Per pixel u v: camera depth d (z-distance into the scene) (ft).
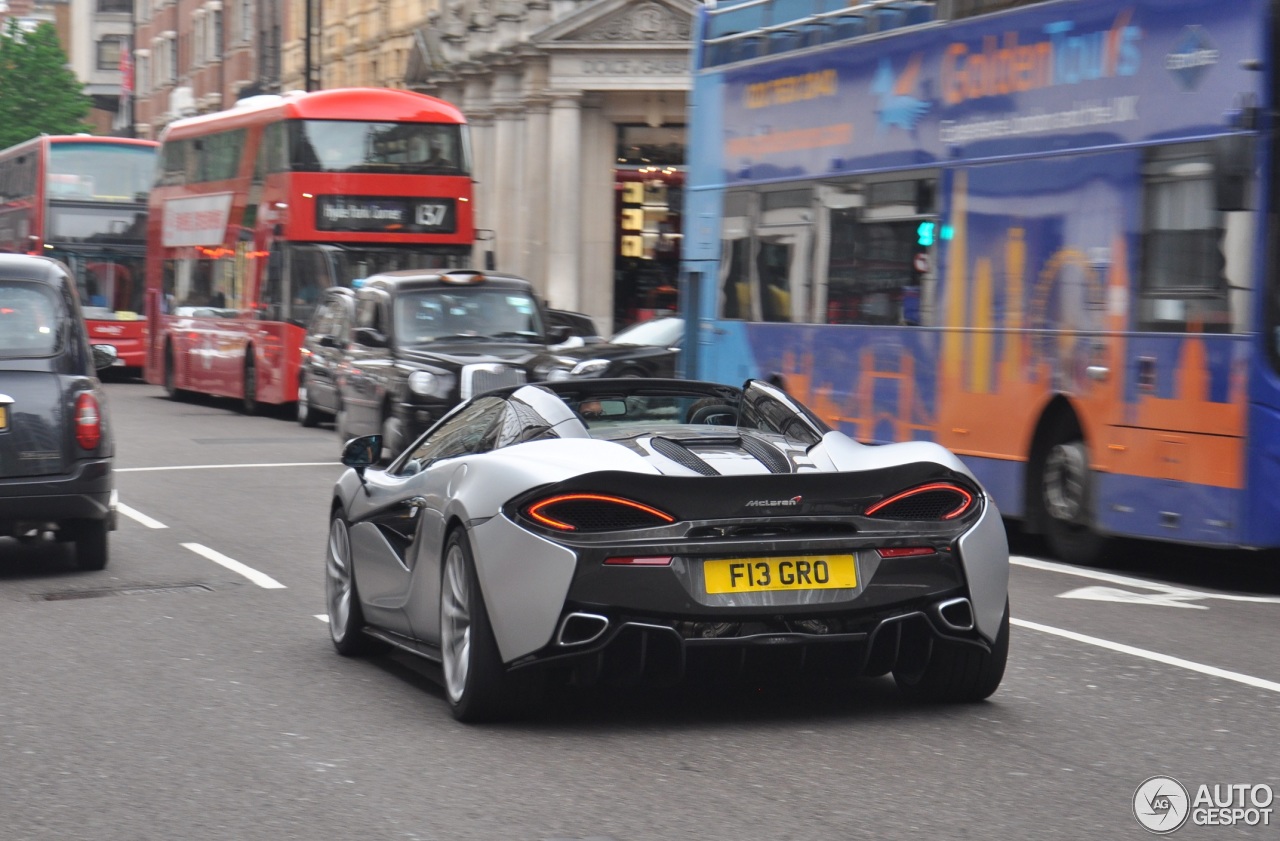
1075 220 44.14
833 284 55.31
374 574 29.96
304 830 20.13
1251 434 38.58
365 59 211.41
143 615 36.86
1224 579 42.63
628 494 23.94
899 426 51.70
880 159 52.80
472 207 99.71
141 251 147.13
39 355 42.34
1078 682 28.63
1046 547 48.98
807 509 24.22
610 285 153.48
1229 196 38.06
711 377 62.90
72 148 146.10
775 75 59.06
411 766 23.12
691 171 64.95
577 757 23.52
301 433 91.61
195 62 296.10
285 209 98.68
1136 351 41.86
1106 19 43.21
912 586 24.62
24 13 428.15
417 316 72.49
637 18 147.74
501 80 161.07
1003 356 46.93
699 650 24.03
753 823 20.12
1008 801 21.02
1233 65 38.93
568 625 23.79
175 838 19.92
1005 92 47.03
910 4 51.34
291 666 30.94
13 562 45.73
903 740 24.30
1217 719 25.72
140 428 95.40
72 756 24.06
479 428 28.14
